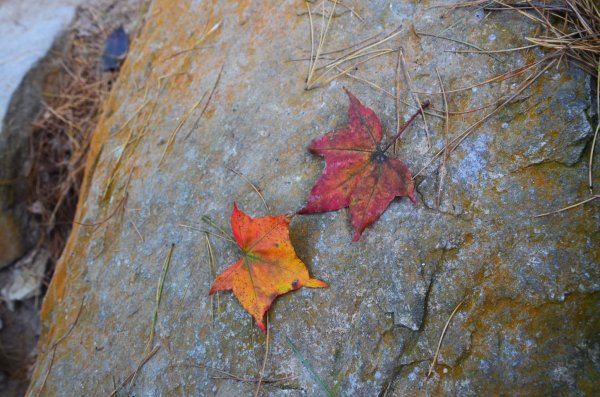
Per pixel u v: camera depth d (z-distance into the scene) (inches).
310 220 19.1
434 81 19.4
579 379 16.5
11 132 26.9
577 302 16.9
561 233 17.4
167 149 21.9
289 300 18.7
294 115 20.4
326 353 18.2
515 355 17.0
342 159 18.6
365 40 20.5
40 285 27.1
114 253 21.6
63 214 27.5
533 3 19.0
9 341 26.8
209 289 19.5
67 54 28.8
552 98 18.2
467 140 18.6
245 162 20.5
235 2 23.0
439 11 20.0
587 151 17.7
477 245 17.9
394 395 17.6
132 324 20.4
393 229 18.5
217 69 22.2
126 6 29.3
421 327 17.8
